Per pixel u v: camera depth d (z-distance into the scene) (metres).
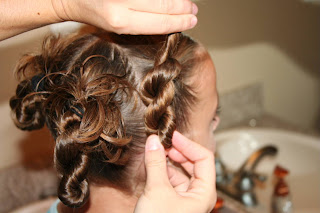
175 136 0.62
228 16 1.41
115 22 0.49
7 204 1.19
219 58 1.47
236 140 1.55
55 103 0.59
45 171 1.24
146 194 0.57
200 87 0.66
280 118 1.69
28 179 1.22
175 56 0.63
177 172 0.72
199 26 1.33
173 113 0.59
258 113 1.69
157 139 0.58
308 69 1.88
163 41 0.62
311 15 1.76
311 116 2.01
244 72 1.59
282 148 1.52
